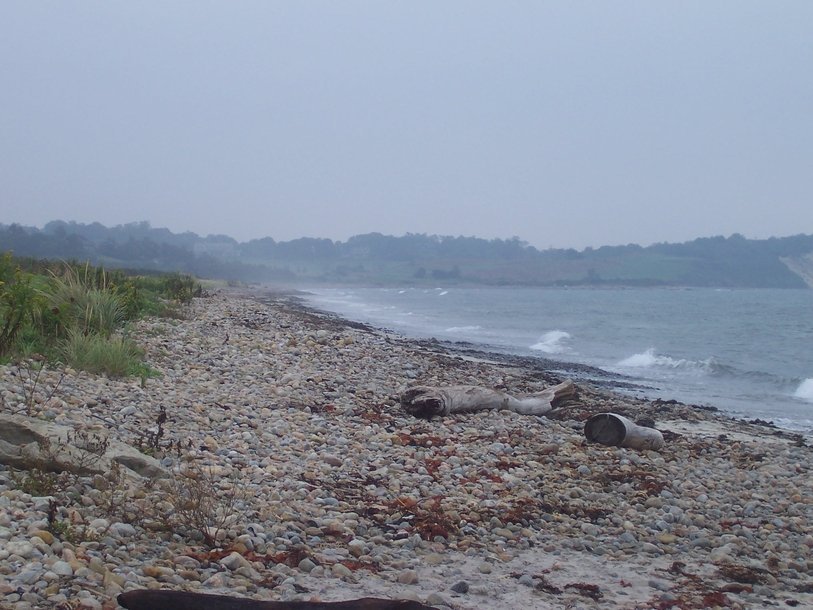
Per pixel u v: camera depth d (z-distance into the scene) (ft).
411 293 549.54
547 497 30.04
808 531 28.99
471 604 19.40
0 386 32.91
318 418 39.70
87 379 39.04
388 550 22.74
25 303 42.37
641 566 23.68
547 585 21.13
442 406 43.96
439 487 29.76
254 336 75.61
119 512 20.76
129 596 15.34
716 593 21.45
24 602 14.78
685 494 32.86
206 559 19.25
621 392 72.54
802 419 62.44
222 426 34.76
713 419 57.06
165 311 85.87
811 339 155.84
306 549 21.26
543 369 85.30
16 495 20.04
